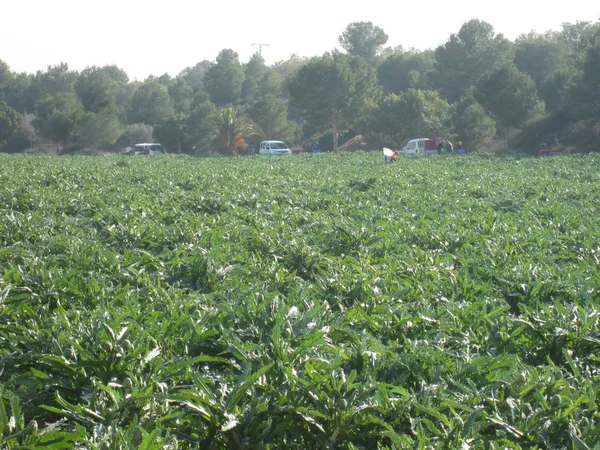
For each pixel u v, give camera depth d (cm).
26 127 10669
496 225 1504
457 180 2945
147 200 1900
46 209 1720
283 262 1081
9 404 524
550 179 2805
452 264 1073
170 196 2038
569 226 1522
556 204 1864
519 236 1317
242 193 2111
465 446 439
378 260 1079
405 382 551
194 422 477
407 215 1689
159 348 589
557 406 483
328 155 5931
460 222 1552
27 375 560
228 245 1131
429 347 596
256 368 538
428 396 496
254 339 645
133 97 11844
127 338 576
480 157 5100
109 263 957
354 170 3581
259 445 458
